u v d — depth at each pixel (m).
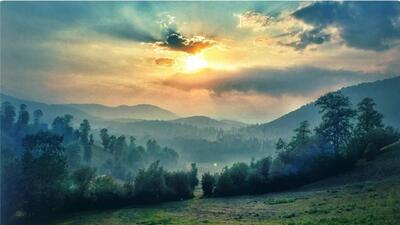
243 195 113.00
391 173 86.31
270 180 113.81
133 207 101.25
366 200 61.47
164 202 109.88
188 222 63.97
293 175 112.88
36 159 98.69
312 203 70.06
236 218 64.00
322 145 116.12
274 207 74.06
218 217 68.19
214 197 115.19
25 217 93.25
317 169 111.12
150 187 109.62
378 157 106.12
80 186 102.00
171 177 117.06
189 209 86.94
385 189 68.75
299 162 113.56
